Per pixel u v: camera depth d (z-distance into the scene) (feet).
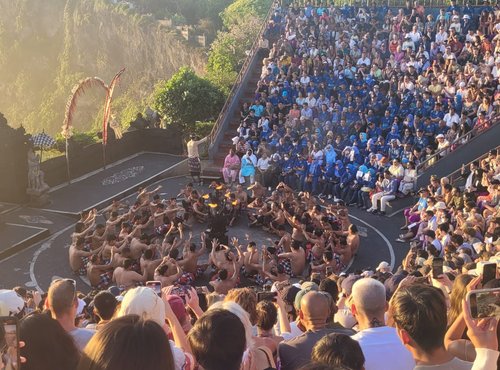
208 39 291.58
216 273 63.10
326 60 113.60
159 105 139.03
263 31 130.62
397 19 119.14
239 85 119.55
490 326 14.85
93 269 65.41
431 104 98.53
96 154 106.93
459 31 114.83
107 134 109.81
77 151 102.99
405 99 100.01
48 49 353.31
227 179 100.99
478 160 89.04
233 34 205.26
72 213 88.69
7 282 69.46
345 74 110.32
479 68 103.71
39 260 74.64
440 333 15.65
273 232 80.23
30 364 15.84
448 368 15.57
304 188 95.30
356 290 18.89
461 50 111.04
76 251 69.21
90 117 326.65
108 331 11.94
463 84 99.14
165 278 58.49
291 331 25.36
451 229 62.95
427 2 131.34
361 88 106.63
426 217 73.61
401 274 38.96
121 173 106.32
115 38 314.76
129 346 11.68
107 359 11.62
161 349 11.81
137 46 305.53
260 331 22.61
